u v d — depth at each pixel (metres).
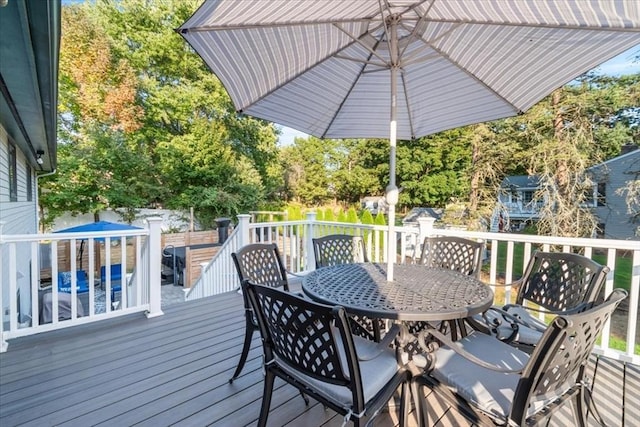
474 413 1.41
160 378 2.27
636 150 7.98
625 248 2.45
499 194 8.62
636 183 7.34
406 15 2.19
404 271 2.32
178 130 13.76
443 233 3.40
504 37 2.17
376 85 2.82
